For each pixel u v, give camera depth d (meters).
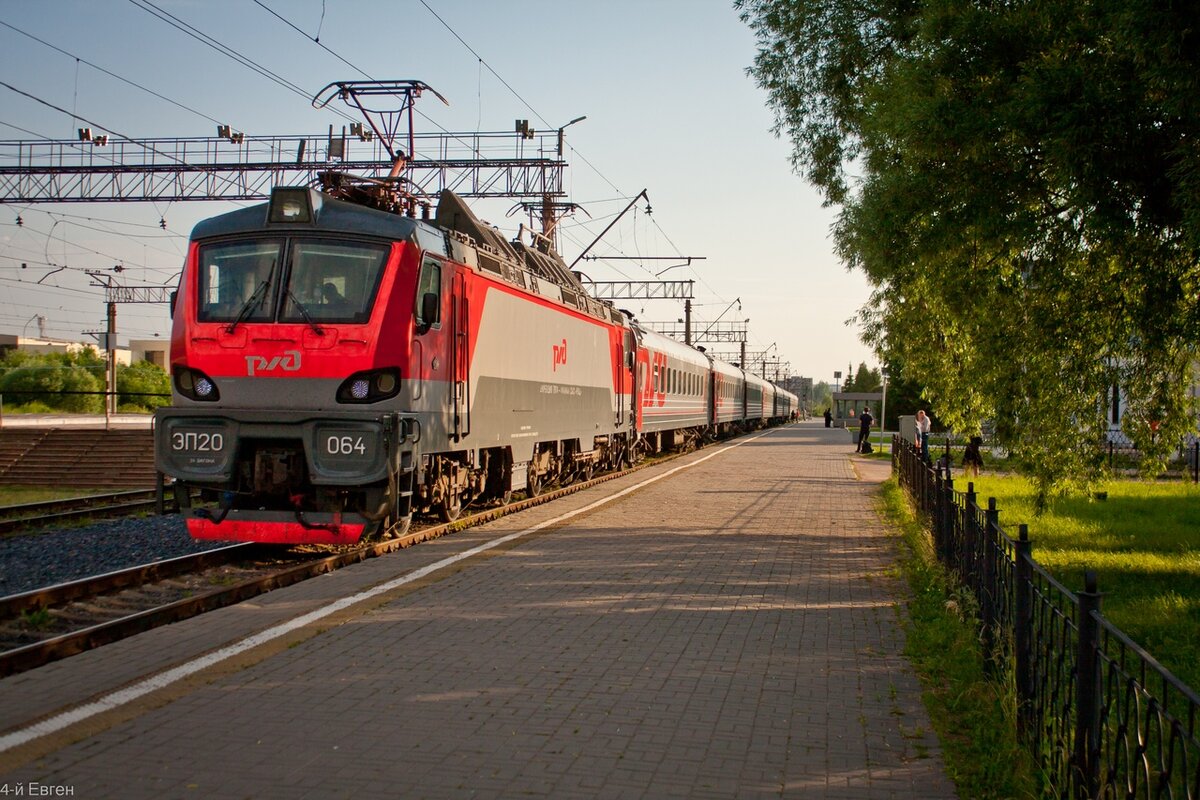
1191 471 23.95
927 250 10.89
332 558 10.55
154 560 11.91
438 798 4.38
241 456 10.64
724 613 8.31
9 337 75.56
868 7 14.25
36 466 27.41
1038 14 9.27
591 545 12.20
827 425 76.00
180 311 10.90
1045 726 4.69
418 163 28.09
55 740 5.07
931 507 11.62
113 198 29.72
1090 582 3.99
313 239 10.81
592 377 20.72
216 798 4.36
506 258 15.15
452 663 6.61
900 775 4.71
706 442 43.38
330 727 5.30
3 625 8.34
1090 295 10.51
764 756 4.94
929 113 9.58
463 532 13.30
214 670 6.39
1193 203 7.89
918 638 7.21
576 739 5.15
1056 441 10.94
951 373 17.39
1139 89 8.34
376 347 10.47
